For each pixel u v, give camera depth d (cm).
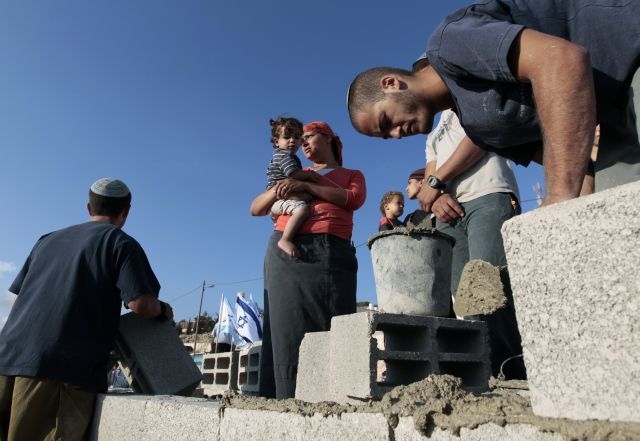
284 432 155
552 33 155
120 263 316
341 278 287
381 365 330
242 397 186
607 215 92
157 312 318
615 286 89
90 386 292
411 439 116
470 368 242
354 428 132
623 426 84
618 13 147
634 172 171
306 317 273
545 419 93
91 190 362
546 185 123
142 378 323
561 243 98
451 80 167
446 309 249
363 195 319
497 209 304
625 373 87
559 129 123
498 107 161
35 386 278
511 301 282
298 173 313
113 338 314
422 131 193
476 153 313
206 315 3112
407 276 241
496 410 106
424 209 346
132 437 241
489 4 158
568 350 95
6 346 289
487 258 298
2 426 284
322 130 339
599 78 154
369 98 194
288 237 283
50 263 317
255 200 337
